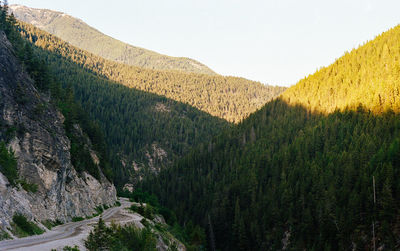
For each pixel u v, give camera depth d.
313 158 110.19
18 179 43.19
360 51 192.88
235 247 91.88
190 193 128.75
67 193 58.78
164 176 154.25
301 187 87.94
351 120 129.88
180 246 71.31
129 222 52.66
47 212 47.22
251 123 173.75
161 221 93.88
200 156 161.50
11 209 34.88
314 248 70.56
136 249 44.91
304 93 186.12
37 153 51.44
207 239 99.31
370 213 67.12
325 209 73.81
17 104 53.09
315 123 145.75
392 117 113.06
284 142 140.12
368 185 72.94
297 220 82.56
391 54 165.50
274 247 81.44
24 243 28.23
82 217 60.53
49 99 71.00
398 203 64.81
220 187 122.12
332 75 188.38
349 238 66.50
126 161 194.50
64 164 59.31
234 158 141.88
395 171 71.62
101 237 34.53
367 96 137.50
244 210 100.56
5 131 47.69
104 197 83.31
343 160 91.25
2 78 53.09
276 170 109.88
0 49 57.88
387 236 59.91
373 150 89.56
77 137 81.38
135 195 119.81
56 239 32.59
